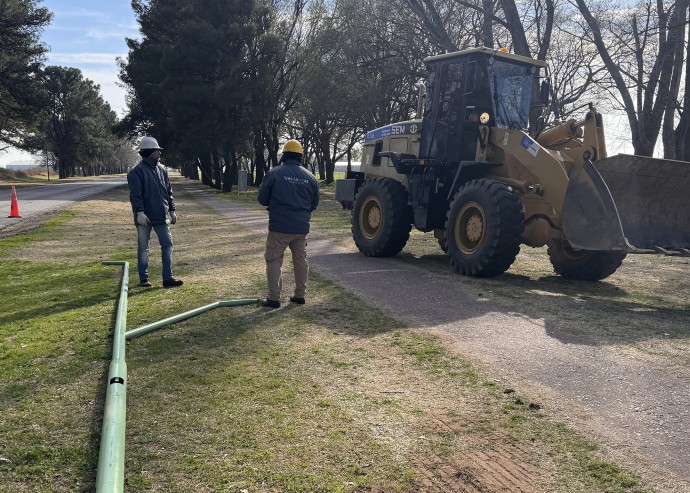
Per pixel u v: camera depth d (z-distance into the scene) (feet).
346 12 88.84
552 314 20.02
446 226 28.91
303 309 20.47
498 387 13.34
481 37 83.25
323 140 161.99
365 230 34.71
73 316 19.29
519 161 27.25
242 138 124.88
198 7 122.31
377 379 13.82
